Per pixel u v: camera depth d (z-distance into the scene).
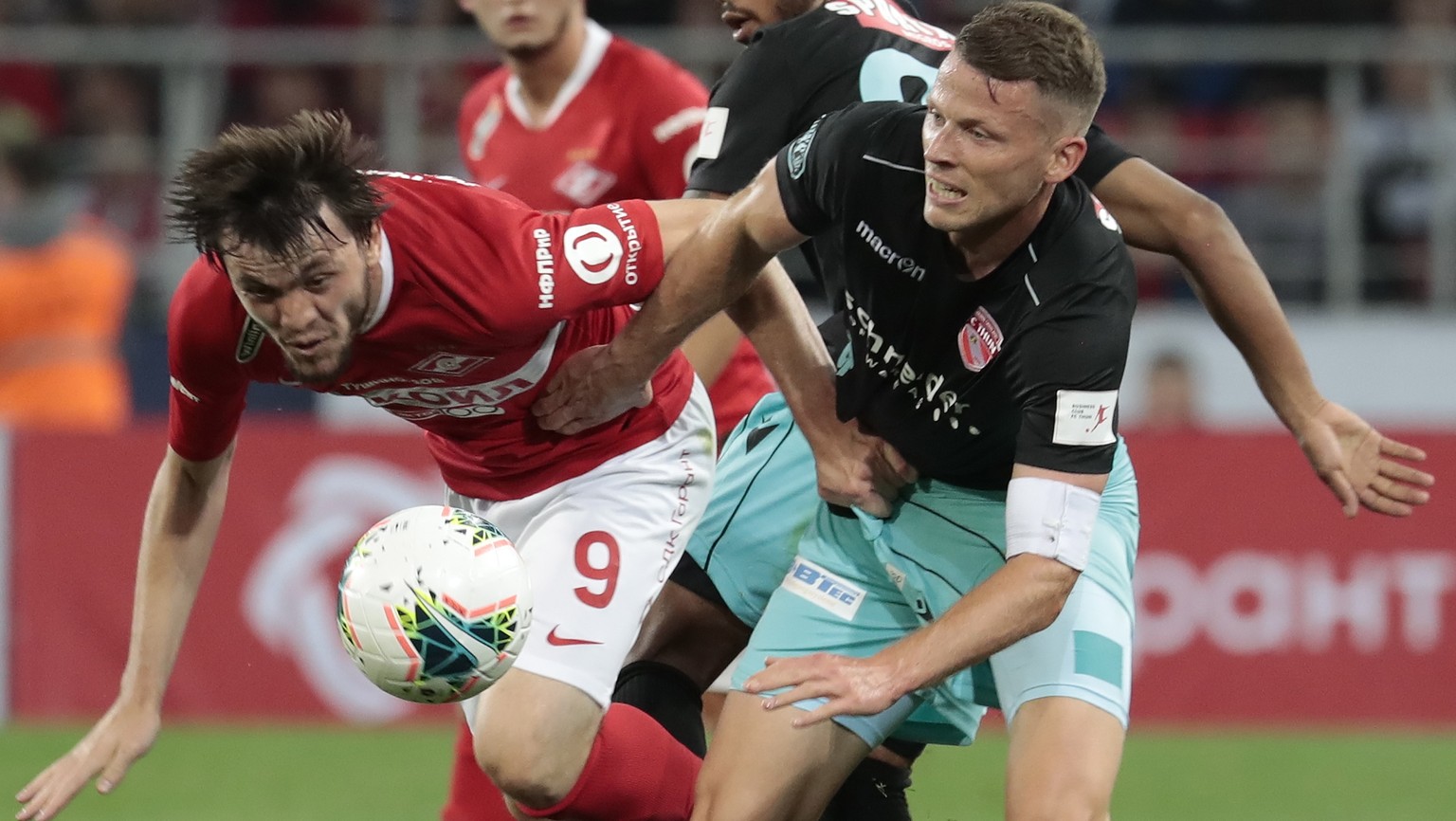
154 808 21.75
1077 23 11.20
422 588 11.55
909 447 13.38
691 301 12.35
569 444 13.41
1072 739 12.48
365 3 36.81
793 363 13.49
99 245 32.34
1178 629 26.92
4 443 26.91
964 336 12.23
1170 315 34.22
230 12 36.69
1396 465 14.04
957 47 11.18
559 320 12.05
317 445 26.89
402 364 11.91
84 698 26.81
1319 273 35.03
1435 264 35.00
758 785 13.12
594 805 13.15
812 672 10.92
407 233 11.30
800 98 14.31
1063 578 11.62
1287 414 14.28
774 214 12.36
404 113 35.19
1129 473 14.16
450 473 13.89
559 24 19.53
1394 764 24.61
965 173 11.11
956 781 23.53
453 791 15.78
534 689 12.80
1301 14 35.88
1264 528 26.97
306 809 21.78
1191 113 36.09
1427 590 26.94
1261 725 26.89
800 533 14.80
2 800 21.55
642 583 13.52
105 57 35.41
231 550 26.83
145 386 34.22
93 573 26.88
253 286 10.58
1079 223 11.85
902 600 14.02
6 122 32.28
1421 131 35.38
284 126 10.75
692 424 14.09
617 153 19.80
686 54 34.78
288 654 26.91
